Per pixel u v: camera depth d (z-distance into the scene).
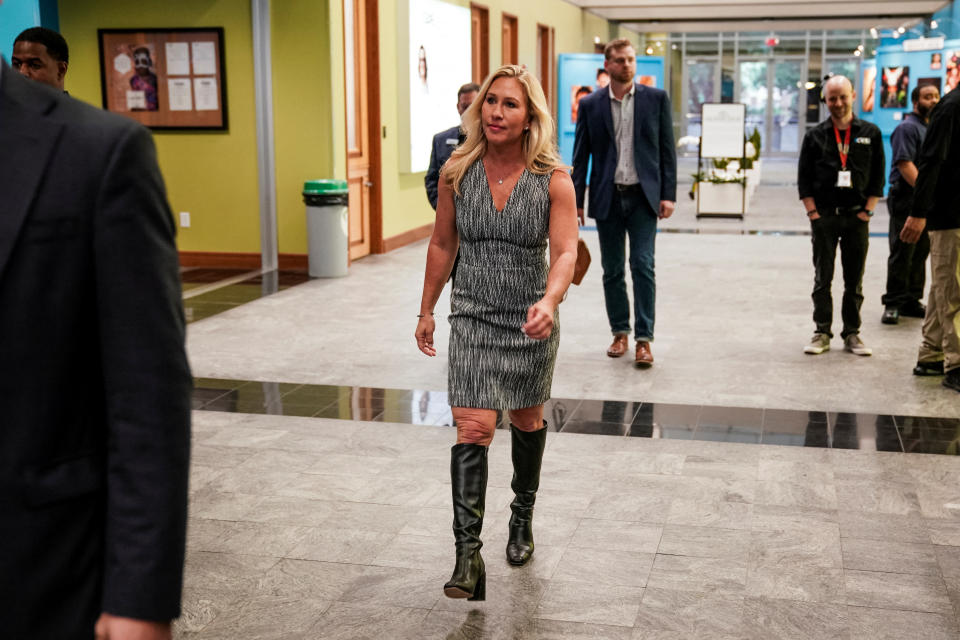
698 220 15.27
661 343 6.77
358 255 11.15
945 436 4.70
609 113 5.93
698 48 32.22
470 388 3.01
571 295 8.62
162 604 1.23
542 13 19.14
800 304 8.13
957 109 5.15
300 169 10.29
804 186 6.23
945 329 5.47
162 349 1.24
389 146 11.68
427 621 2.94
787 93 32.09
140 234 1.23
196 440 4.71
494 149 3.07
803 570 3.27
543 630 2.88
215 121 10.34
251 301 8.46
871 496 3.93
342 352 6.55
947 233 5.37
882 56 19.55
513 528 3.38
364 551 3.45
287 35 10.09
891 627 2.88
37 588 1.21
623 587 3.15
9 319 1.18
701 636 2.84
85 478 1.25
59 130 1.21
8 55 5.52
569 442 4.64
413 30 12.00
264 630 2.90
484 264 3.04
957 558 3.35
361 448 4.59
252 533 3.61
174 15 10.22
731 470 4.25
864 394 5.43
